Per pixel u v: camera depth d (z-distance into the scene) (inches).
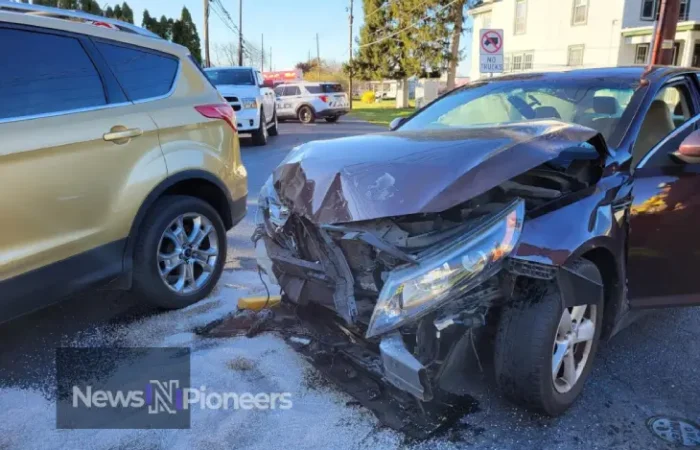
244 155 479.8
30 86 123.4
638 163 124.4
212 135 165.0
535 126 115.3
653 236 122.0
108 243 136.2
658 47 406.9
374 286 100.0
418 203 93.1
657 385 121.0
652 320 153.7
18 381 123.3
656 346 138.8
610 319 119.0
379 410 108.3
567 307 101.3
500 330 102.0
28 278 119.8
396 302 92.4
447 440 102.0
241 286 177.2
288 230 114.1
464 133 115.4
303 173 112.4
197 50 1228.5
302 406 113.0
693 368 128.3
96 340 141.9
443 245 95.0
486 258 92.9
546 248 96.9
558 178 115.7
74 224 127.8
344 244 100.4
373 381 112.3
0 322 117.0
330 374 117.3
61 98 128.9
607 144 124.8
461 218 103.6
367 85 2672.2
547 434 103.8
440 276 91.4
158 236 149.3
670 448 100.3
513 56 1218.6
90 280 133.1
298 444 101.5
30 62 124.9
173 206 153.4
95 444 103.0
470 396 114.1
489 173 96.0
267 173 382.3
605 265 114.6
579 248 100.2
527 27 1177.4
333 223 98.3
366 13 1616.6
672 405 113.6
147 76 151.3
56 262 124.9
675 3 397.7
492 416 108.4
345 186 101.0
